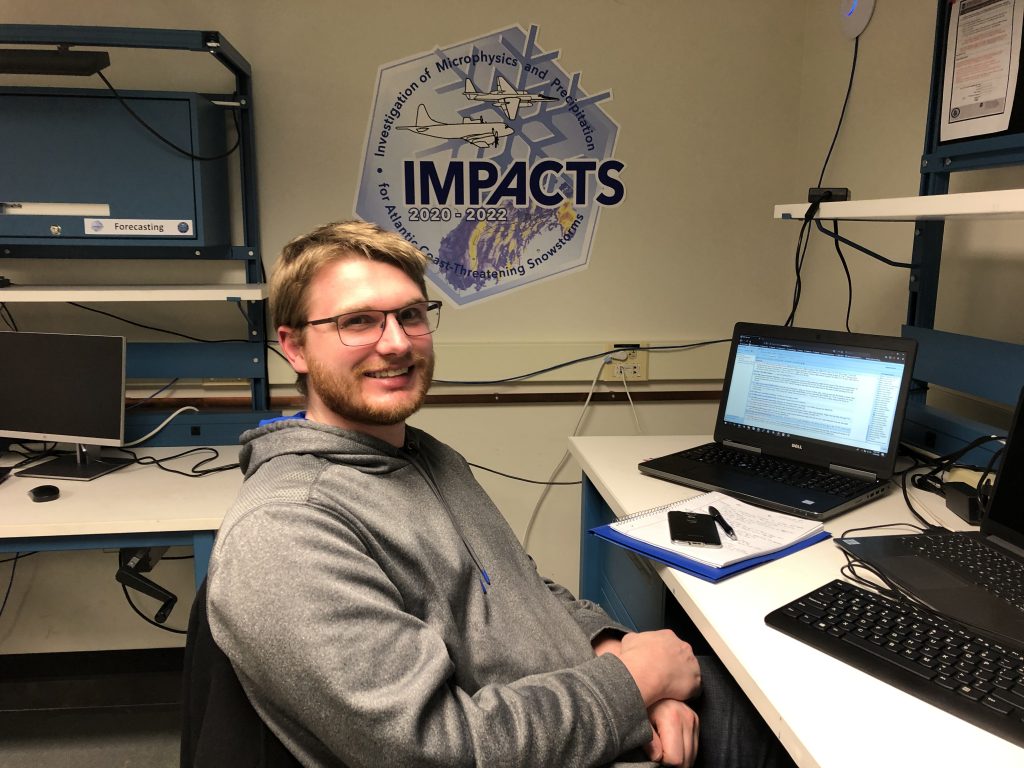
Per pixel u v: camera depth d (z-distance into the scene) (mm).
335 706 745
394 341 987
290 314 1024
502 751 805
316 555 796
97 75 2045
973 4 1521
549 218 2271
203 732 782
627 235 2311
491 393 2334
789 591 1062
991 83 1489
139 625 2303
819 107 2215
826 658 887
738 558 1131
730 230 2350
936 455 1603
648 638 1115
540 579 1210
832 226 2178
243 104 2041
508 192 2244
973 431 1501
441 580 958
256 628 760
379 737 744
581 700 885
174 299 1866
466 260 2266
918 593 999
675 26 2221
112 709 2109
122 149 1816
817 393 1589
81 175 1814
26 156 1794
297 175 2162
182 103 1814
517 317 2316
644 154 2273
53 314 2133
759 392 1689
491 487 2408
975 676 823
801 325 2379
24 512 1604
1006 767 703
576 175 2260
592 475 1654
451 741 778
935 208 1201
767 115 2305
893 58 1886
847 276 2115
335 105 2141
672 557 1153
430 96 2170
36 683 2236
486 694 865
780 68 2287
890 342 1491
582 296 2328
